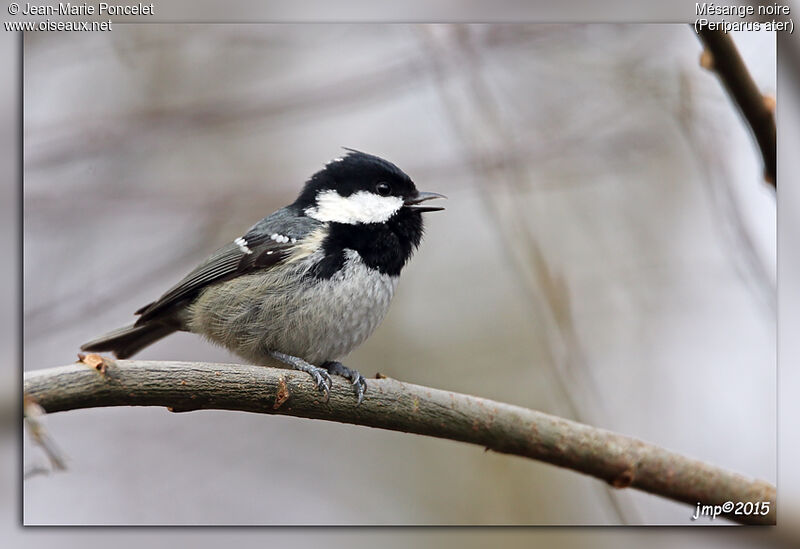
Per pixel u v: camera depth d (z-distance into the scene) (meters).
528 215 10.79
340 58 11.55
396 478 12.27
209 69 11.83
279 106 11.11
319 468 12.16
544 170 11.29
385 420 7.03
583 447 6.92
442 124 11.83
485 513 11.85
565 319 9.66
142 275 10.62
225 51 11.91
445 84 11.02
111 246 10.84
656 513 8.41
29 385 5.56
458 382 12.70
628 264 11.45
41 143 10.67
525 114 11.46
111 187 10.84
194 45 11.55
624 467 6.85
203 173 12.05
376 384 7.04
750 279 8.52
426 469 12.30
